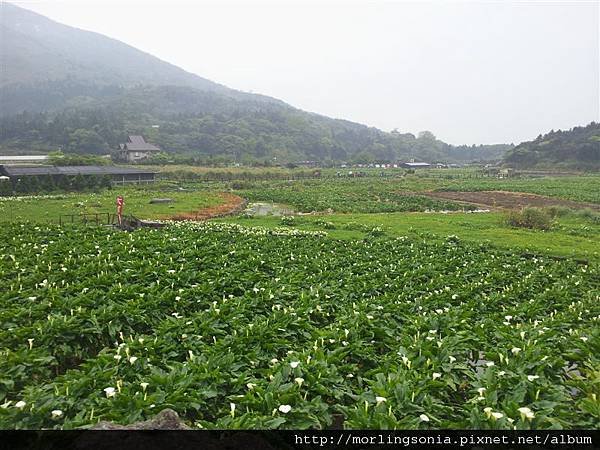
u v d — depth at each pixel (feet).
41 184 224.12
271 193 239.71
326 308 47.44
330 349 35.45
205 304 46.75
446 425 24.12
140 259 65.41
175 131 642.22
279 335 37.35
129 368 29.99
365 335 38.63
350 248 87.04
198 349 34.58
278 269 65.00
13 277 53.83
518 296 56.85
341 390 28.68
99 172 288.10
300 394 27.40
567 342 36.86
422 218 150.71
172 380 27.94
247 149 625.00
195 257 68.18
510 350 33.96
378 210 181.06
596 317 46.03
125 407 25.18
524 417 23.82
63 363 35.55
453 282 60.44
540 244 104.68
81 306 42.14
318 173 417.49
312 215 163.53
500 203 217.36
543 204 214.07
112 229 98.12
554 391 27.35
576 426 24.62
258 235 99.66
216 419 26.91
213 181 334.65
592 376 30.89
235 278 55.72
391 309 45.39
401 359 32.58
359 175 422.82
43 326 35.60
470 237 112.47
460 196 248.93
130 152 474.49
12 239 78.79
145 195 213.46
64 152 503.20
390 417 24.07
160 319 42.09
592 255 92.43
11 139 548.72
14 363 30.25
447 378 30.07
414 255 81.71
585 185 313.73
